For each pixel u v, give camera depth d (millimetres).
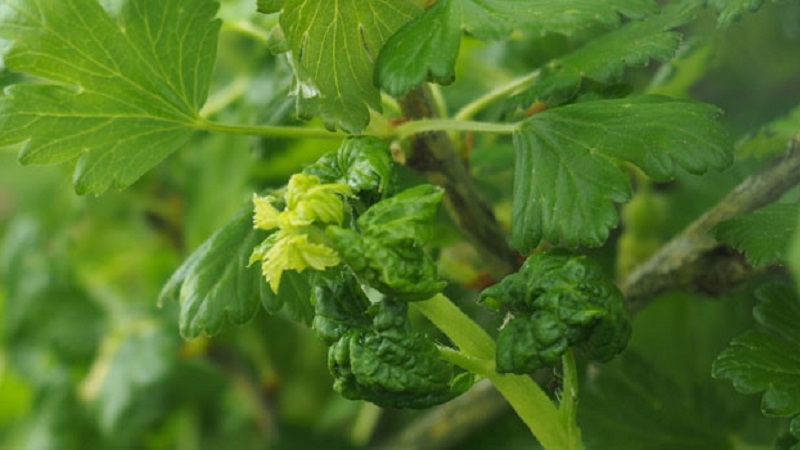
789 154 363
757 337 347
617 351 331
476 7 339
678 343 497
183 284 376
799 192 383
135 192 615
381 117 371
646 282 400
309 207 321
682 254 393
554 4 340
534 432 336
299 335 614
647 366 432
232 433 662
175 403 635
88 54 364
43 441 664
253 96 489
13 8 360
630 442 428
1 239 759
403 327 324
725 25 349
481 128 355
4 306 690
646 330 498
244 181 511
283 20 336
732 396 468
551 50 491
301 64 341
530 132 348
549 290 325
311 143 478
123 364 629
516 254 400
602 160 336
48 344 668
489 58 512
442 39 335
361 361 323
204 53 375
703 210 479
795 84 495
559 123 345
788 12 477
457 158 390
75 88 365
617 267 476
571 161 339
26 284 674
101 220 667
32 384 677
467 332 335
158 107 372
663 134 335
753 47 490
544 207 338
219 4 375
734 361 344
